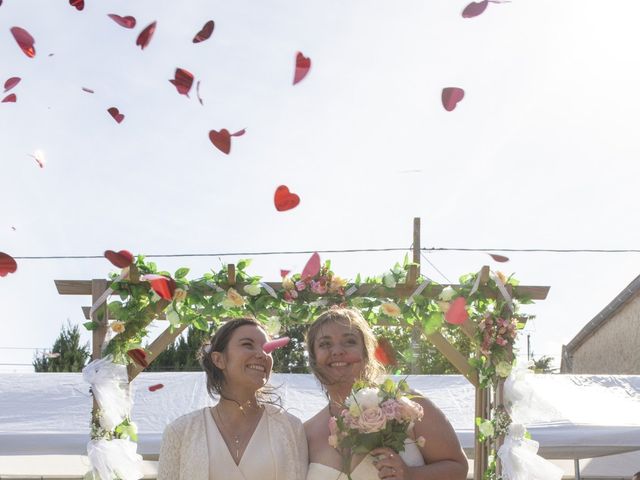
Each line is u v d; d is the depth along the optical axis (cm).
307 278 509
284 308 522
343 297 512
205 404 782
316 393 809
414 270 514
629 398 799
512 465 493
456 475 323
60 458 861
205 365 351
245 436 338
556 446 707
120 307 501
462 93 333
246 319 356
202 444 334
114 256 426
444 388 837
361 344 349
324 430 344
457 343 1170
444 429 332
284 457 333
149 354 514
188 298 506
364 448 311
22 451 694
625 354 1536
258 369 343
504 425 510
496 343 518
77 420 746
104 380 486
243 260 513
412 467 316
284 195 338
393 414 310
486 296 523
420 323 527
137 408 773
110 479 476
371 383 338
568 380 848
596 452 774
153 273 504
